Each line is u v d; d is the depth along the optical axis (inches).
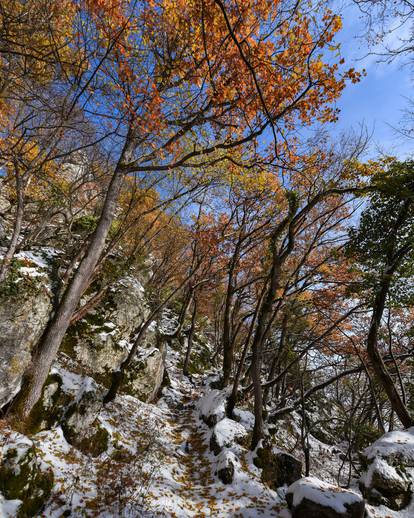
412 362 546.9
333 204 611.2
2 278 275.4
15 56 253.4
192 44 322.3
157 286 754.2
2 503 189.2
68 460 265.1
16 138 360.8
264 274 618.2
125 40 296.4
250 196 590.6
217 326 1032.2
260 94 137.2
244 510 280.1
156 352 551.8
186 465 359.6
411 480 324.8
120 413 398.6
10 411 269.7
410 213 418.9
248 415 460.4
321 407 857.5
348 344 668.7
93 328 461.1
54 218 582.6
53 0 238.1
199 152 330.0
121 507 234.5
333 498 261.3
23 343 282.8
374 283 448.8
